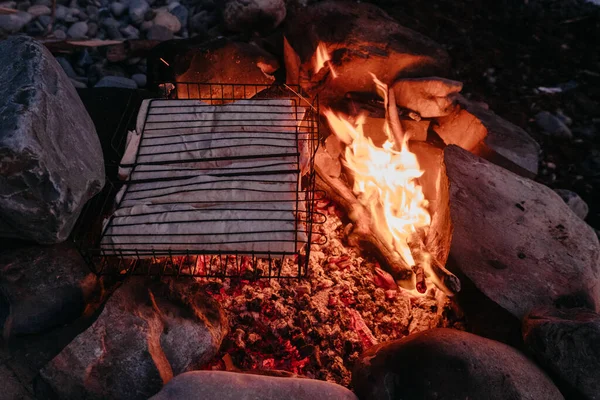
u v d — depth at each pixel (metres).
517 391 0.88
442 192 1.20
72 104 1.01
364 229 1.28
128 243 0.92
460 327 1.10
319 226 1.31
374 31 1.60
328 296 1.18
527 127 1.70
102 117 1.27
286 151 1.07
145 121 1.12
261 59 1.53
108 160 1.19
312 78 1.55
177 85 1.45
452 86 1.49
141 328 0.94
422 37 1.63
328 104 1.56
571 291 1.03
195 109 1.14
